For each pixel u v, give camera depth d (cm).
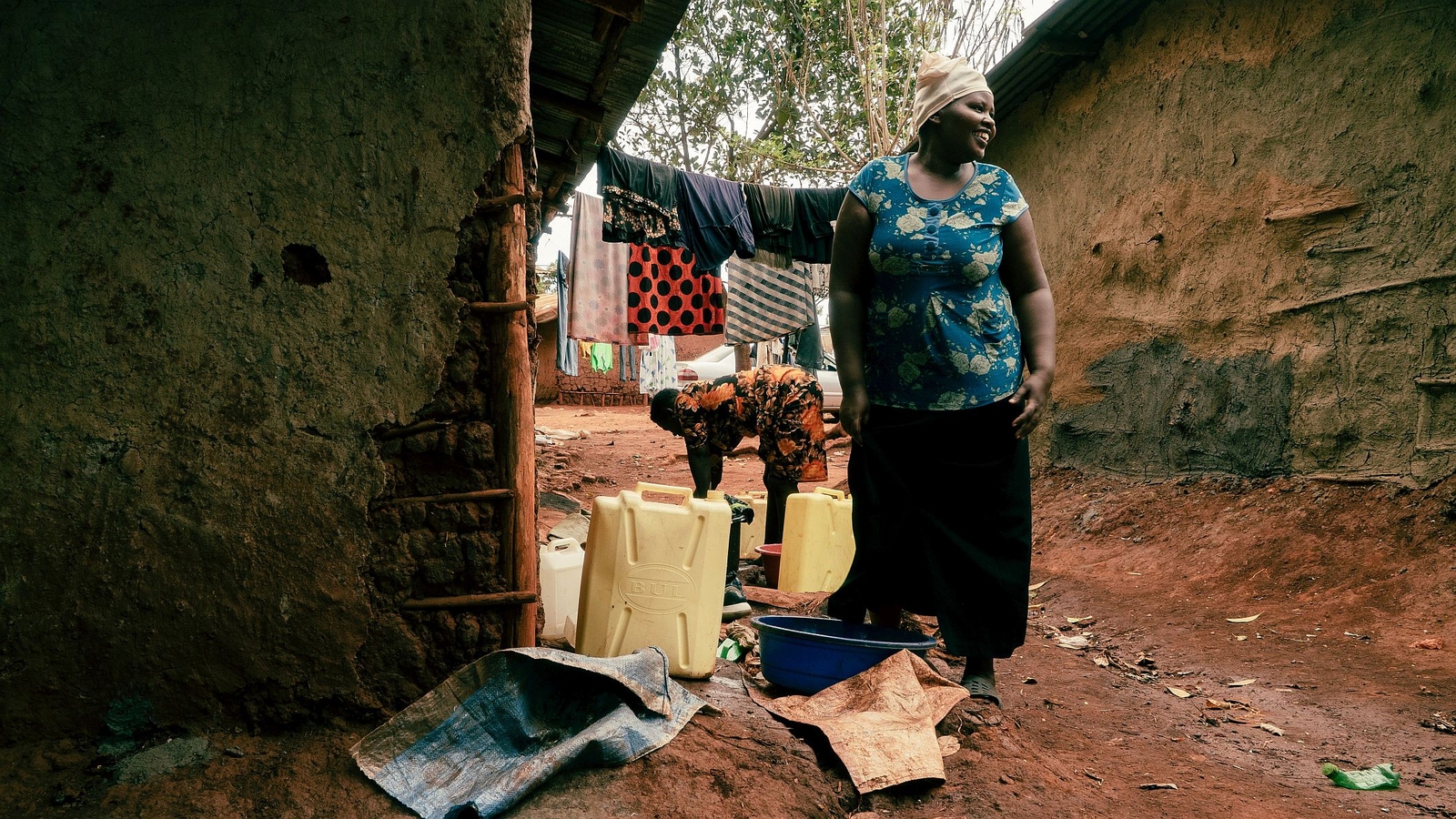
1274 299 579
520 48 257
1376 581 450
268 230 246
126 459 238
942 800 238
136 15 242
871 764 240
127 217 240
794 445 477
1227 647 423
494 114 255
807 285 821
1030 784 250
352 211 250
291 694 244
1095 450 730
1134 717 340
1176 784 272
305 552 245
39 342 236
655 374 1599
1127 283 705
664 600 295
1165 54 672
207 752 234
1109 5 685
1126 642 454
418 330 251
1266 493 565
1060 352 775
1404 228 506
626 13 414
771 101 1544
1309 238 559
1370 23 530
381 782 222
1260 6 598
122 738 237
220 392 243
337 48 250
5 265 236
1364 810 256
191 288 242
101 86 240
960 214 290
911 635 304
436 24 253
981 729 277
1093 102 748
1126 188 711
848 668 281
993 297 292
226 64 246
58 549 236
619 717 235
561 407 2180
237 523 242
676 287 797
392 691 249
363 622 247
